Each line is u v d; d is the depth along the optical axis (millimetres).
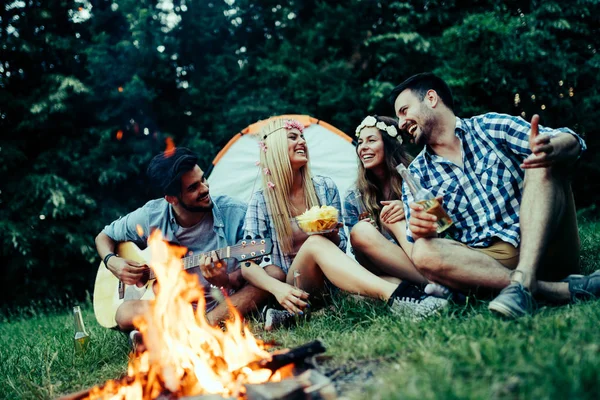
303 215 2654
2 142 7648
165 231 3082
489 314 1973
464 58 7426
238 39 9422
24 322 5719
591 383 1264
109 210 8016
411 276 2600
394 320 2225
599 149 7871
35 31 8250
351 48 8820
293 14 9234
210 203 3012
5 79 7930
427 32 8367
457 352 1562
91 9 8703
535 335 1628
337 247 2619
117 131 8305
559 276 2434
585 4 7645
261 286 2709
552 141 2105
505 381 1363
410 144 7734
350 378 1669
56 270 7840
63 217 7676
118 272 3041
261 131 3117
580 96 7910
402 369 1561
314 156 4906
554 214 2119
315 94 8250
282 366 1809
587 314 1804
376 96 7820
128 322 2742
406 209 2561
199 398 1679
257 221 2988
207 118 8562
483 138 2494
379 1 8539
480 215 2463
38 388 2217
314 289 2764
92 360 2648
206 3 9047
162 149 8352
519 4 8078
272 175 2986
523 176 2447
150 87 8508
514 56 7195
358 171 3107
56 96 7684
